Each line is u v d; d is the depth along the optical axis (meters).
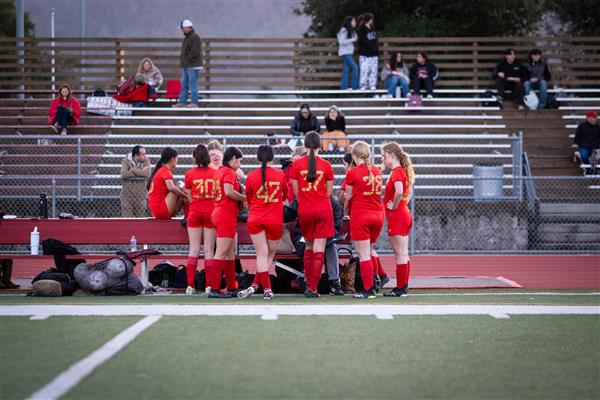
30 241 39.72
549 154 74.50
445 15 104.31
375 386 18.80
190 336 24.88
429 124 77.25
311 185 34.81
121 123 76.12
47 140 72.44
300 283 37.72
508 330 26.25
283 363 21.14
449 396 18.03
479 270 49.72
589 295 37.38
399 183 35.00
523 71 80.38
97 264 37.44
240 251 56.94
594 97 90.31
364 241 35.31
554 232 62.97
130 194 52.19
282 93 84.69
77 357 21.83
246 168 69.94
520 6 105.12
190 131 75.19
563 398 18.03
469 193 70.69
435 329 26.33
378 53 81.81
